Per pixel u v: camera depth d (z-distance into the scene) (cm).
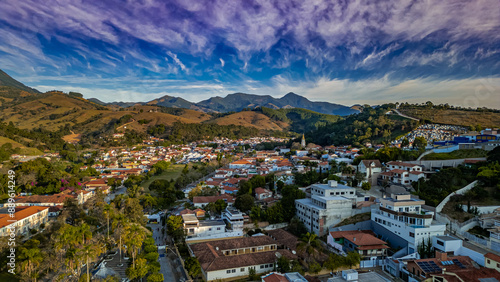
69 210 12094
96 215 12756
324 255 9225
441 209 10150
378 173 14325
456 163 13525
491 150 13062
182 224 11106
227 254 9362
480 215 9356
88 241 8512
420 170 13438
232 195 15338
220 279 8206
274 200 13512
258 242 9844
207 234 11081
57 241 8512
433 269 7469
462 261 7788
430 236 8881
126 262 9206
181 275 8431
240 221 11644
